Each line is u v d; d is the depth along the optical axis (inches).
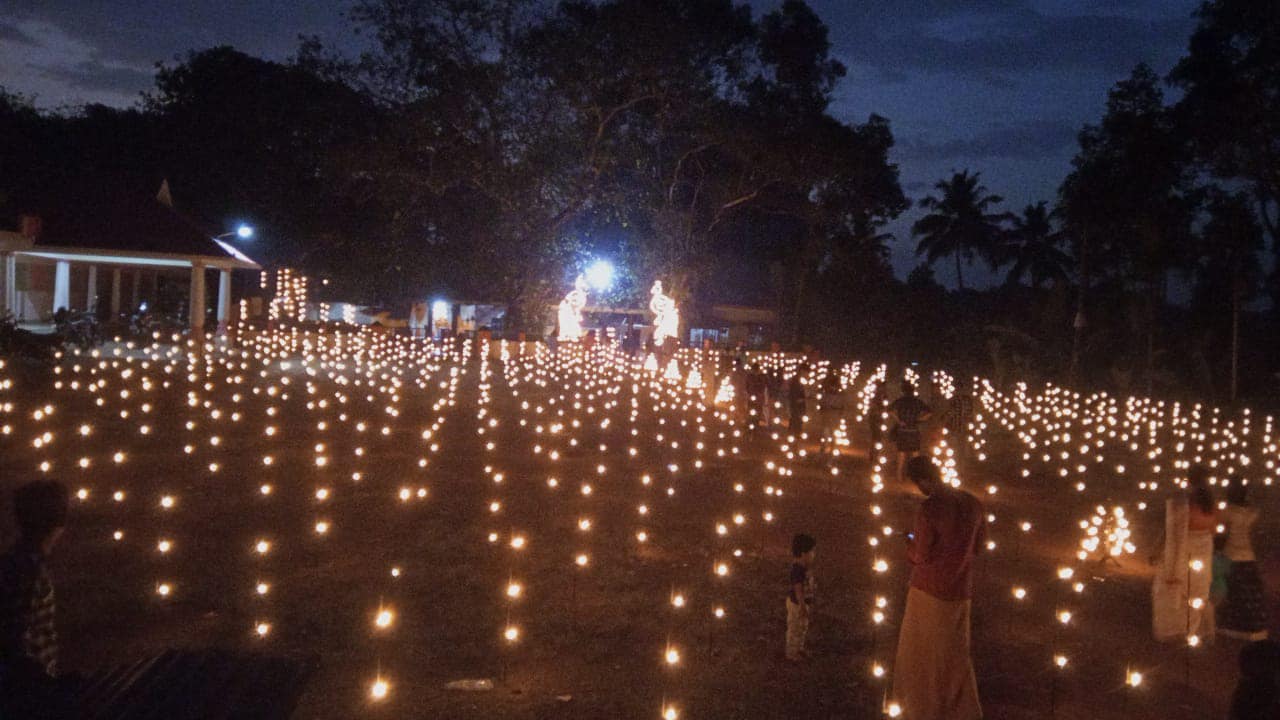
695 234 1833.2
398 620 321.1
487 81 1472.7
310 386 986.1
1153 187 1346.0
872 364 1929.1
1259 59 1211.2
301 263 1898.4
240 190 1914.4
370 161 1512.1
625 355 1596.9
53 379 970.1
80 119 1962.4
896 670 255.3
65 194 1363.2
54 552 379.6
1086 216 1425.9
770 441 832.3
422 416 869.8
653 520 493.0
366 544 416.8
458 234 1662.2
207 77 1969.7
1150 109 1344.7
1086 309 1637.6
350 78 1493.6
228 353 1314.0
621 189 1622.8
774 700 271.4
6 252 1217.4
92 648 284.0
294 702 184.9
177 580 352.8
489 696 264.2
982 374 1649.9
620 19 1502.2
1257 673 171.9
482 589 360.5
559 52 1483.8
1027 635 343.0
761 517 514.3
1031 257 2347.4
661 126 1641.2
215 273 1893.5
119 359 1227.2
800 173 1736.0
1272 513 604.1
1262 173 1286.9
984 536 251.8
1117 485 695.1
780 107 1721.2
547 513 496.1
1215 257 1397.6
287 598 338.6
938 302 2134.6
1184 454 901.2
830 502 565.0
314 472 576.1
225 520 447.2
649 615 339.6
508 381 1275.8
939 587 246.2
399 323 2027.6
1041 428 1043.3
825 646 315.3
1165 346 1514.5
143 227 1328.7
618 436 811.4
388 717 248.1
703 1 1606.8
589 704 262.5
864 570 414.3
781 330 2087.8
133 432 691.4
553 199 1585.9
